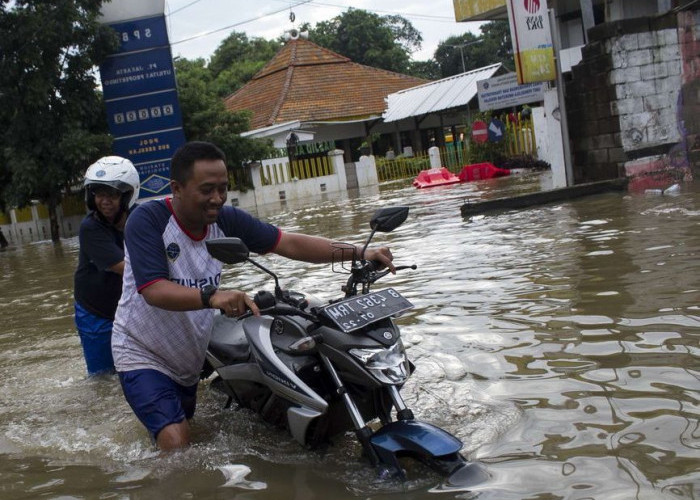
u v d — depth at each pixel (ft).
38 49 61.00
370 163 98.43
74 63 61.52
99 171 14.93
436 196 55.36
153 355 12.20
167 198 11.80
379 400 10.68
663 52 40.40
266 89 119.24
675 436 9.72
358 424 10.06
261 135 98.48
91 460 11.81
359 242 33.58
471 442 10.43
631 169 39.88
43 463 11.89
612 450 9.57
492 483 9.11
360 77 122.21
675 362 12.40
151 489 10.31
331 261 12.69
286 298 11.27
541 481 9.00
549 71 41.81
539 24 41.39
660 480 8.62
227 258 10.41
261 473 10.43
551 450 9.83
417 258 26.61
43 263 46.01
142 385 11.93
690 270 18.35
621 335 14.20
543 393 11.89
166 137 59.98
